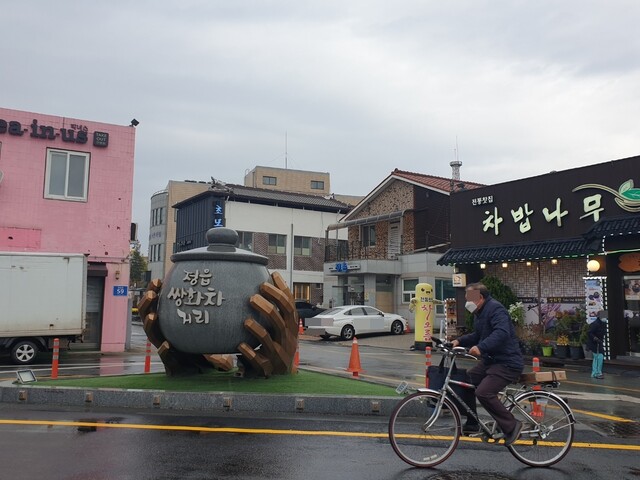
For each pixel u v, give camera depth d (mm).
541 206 19328
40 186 18797
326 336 25938
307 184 59906
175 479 5090
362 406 8180
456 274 21875
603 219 16781
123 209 19969
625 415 8836
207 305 8969
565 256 18062
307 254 40344
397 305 30547
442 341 6008
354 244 36000
